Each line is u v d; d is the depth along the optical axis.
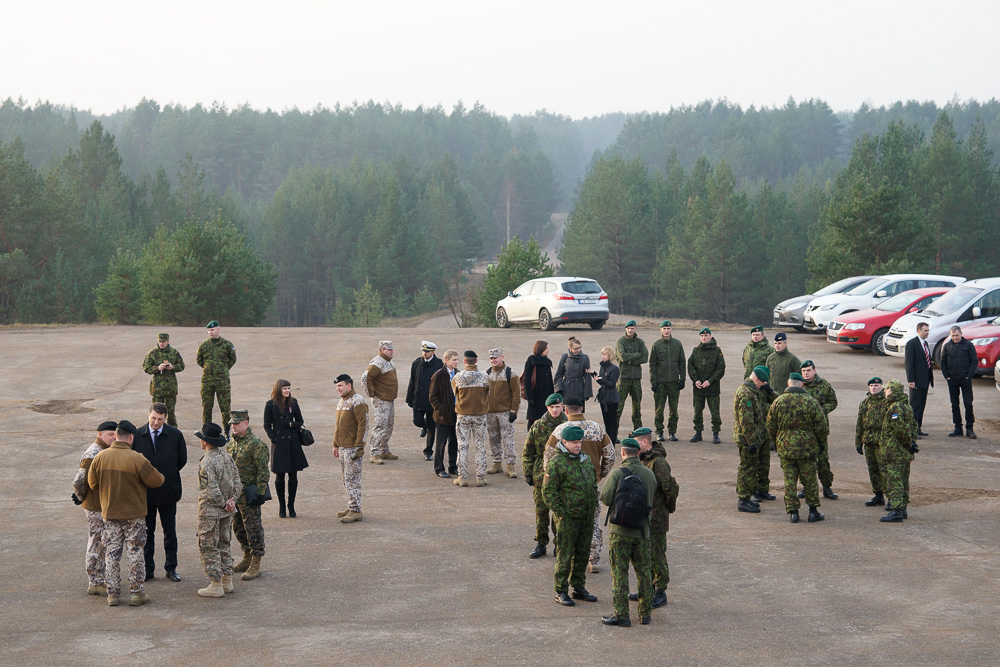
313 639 7.42
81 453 14.78
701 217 77.12
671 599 8.41
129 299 45.78
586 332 31.56
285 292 119.44
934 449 15.30
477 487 13.10
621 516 7.54
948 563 9.43
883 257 49.47
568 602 8.27
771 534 10.55
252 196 190.25
